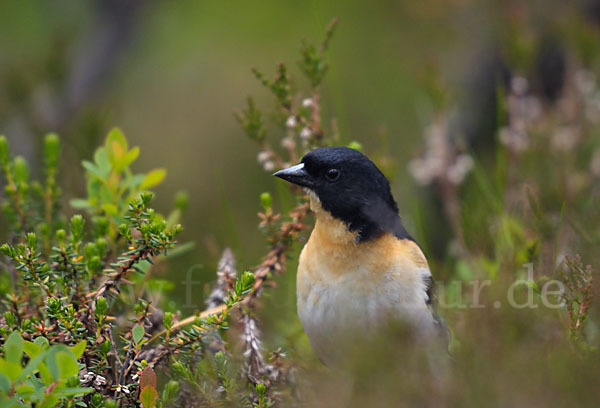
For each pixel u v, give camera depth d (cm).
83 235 837
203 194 1969
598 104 1309
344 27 2153
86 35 1978
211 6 2077
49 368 638
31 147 1639
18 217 940
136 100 2062
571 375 645
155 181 971
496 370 646
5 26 1956
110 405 689
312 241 889
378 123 2033
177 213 1052
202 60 2077
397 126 2027
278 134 1919
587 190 1212
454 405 627
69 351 645
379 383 649
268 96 2020
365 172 878
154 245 772
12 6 1986
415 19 2067
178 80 2075
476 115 1842
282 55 2050
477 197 1201
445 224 1609
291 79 1048
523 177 1205
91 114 1323
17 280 923
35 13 1988
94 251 838
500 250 1057
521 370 646
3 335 752
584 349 744
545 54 1652
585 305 774
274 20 2084
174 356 798
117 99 1948
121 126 1977
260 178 1977
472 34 1919
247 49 2073
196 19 2070
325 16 2111
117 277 778
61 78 1717
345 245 860
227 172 1997
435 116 1300
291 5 2100
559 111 1348
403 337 686
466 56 1911
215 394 783
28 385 627
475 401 622
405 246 873
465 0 1867
